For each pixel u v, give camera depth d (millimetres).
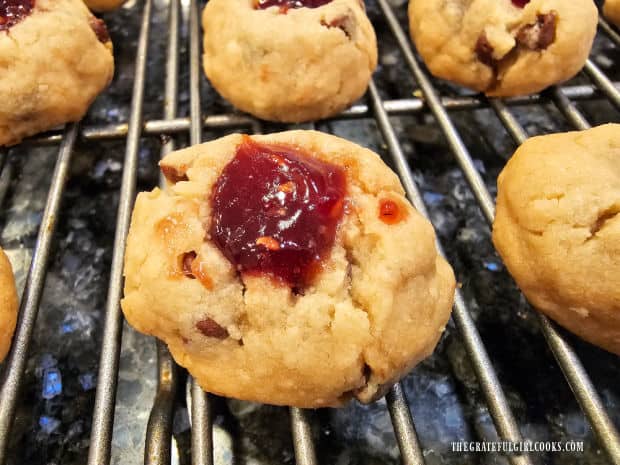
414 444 62
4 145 94
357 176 71
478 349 70
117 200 98
